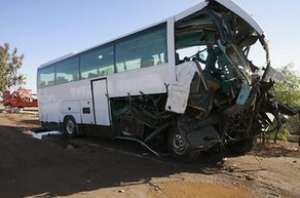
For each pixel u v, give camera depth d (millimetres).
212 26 9688
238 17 9547
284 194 7320
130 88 11867
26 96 40031
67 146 13719
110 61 12953
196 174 8953
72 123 16172
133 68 11719
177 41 10078
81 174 9039
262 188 7711
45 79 18922
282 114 10188
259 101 9477
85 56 14680
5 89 48500
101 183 8172
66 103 16578
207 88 9312
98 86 13805
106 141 15188
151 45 10891
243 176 8727
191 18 9789
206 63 9625
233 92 9188
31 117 31453
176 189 7605
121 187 7824
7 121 26641
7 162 10531
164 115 10688
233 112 9281
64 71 16672
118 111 12898
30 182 8305
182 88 9703
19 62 50312
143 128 11719
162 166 9859
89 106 14562
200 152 10156
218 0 9312
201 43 9820
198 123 9766
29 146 13695
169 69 10156
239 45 9859
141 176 8773
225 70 9359
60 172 9258
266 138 11203
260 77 9398
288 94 14266
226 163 10195
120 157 11242
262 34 9445
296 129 14656
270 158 10977
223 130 9648
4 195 7348
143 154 11727
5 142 14797
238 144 10969
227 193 7340
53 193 7449
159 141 11250
